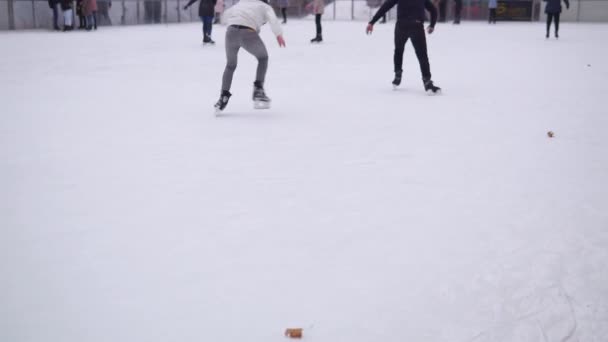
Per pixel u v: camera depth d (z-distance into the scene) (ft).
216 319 8.31
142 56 47.42
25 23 82.38
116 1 93.20
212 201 13.23
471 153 17.31
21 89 30.37
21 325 8.18
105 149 18.01
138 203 13.14
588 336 7.90
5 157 17.07
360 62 44.98
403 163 16.28
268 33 78.59
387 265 9.95
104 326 8.16
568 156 16.88
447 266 9.89
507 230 11.43
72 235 11.34
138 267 9.95
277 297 8.91
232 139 19.35
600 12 108.68
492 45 57.67
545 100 26.50
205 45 57.77
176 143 18.79
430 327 8.10
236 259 10.23
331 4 127.95
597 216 12.13
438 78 35.04
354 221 11.96
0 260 10.25
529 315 8.41
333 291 9.07
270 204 13.02
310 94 29.45
